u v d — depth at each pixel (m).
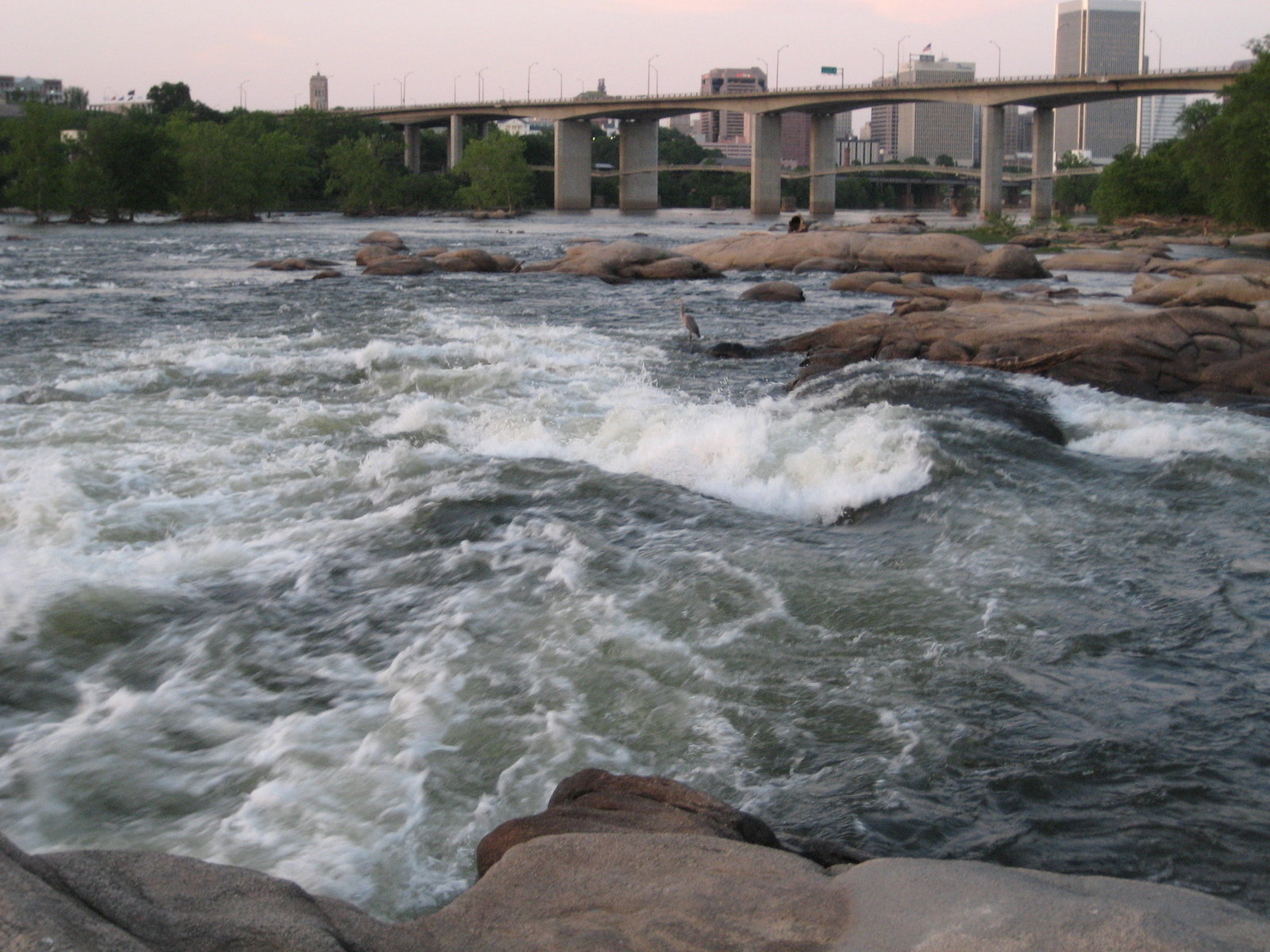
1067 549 7.79
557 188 132.00
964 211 131.88
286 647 6.06
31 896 2.19
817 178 125.06
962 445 10.27
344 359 15.53
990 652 6.00
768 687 5.55
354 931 2.57
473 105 140.12
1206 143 60.75
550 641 6.05
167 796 4.54
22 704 5.37
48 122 80.44
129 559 7.35
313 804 4.44
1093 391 13.83
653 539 7.90
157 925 2.37
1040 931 2.45
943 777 4.70
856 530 8.45
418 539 7.79
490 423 11.41
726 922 2.69
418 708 5.23
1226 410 12.90
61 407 12.24
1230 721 5.23
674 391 14.12
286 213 120.94
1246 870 4.02
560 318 22.53
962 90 105.62
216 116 140.88
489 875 3.06
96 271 35.41
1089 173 107.06
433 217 111.12
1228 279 23.75
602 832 3.54
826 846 3.79
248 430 11.19
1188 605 6.75
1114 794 4.57
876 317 17.70
